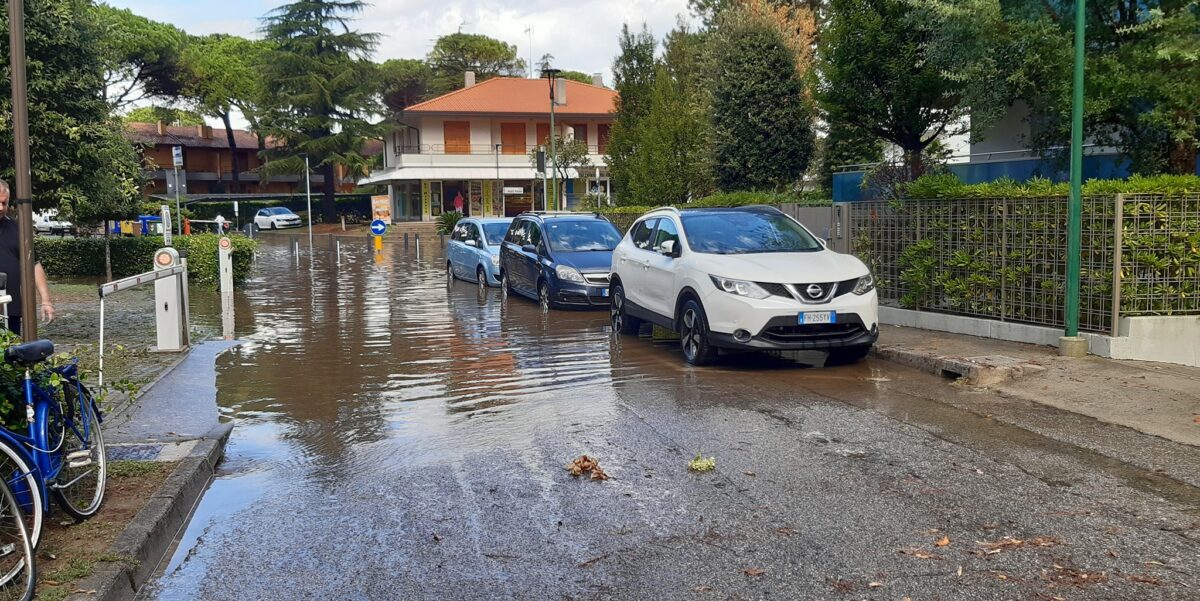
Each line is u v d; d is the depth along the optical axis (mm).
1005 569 4422
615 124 32938
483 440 7117
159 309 11523
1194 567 4398
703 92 26750
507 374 9992
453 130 55062
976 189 11016
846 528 5020
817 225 15805
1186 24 10508
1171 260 9445
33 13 14930
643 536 4992
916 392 8555
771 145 22844
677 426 7402
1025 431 7004
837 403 8148
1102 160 14234
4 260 6930
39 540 4375
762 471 6109
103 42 16672
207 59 65312
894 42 14641
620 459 6496
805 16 33188
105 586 4160
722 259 10188
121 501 5383
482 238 20844
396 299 18781
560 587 4363
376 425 7715
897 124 15562
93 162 16219
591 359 10883
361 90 57750
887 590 4223
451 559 4750
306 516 5480
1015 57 12070
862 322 9719
